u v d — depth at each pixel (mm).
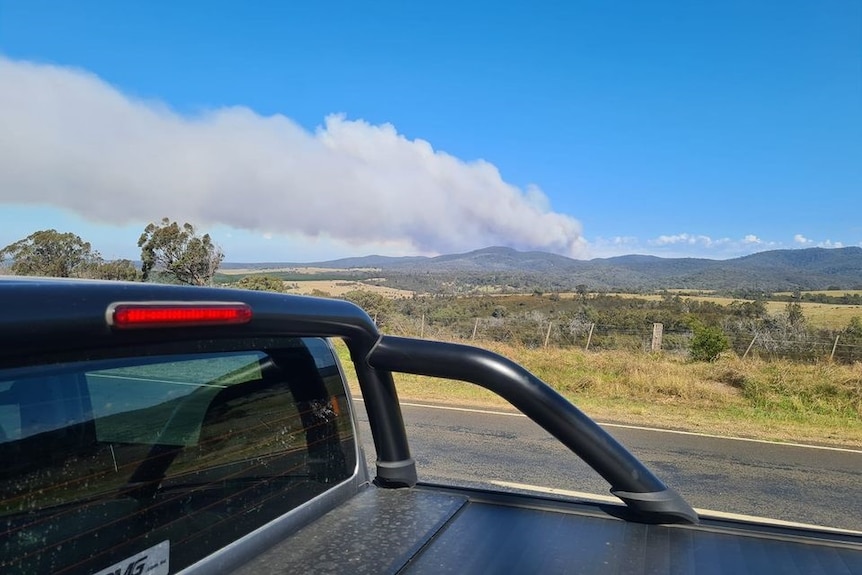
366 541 1636
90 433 1223
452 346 1871
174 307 1189
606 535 1738
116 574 1261
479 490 2057
